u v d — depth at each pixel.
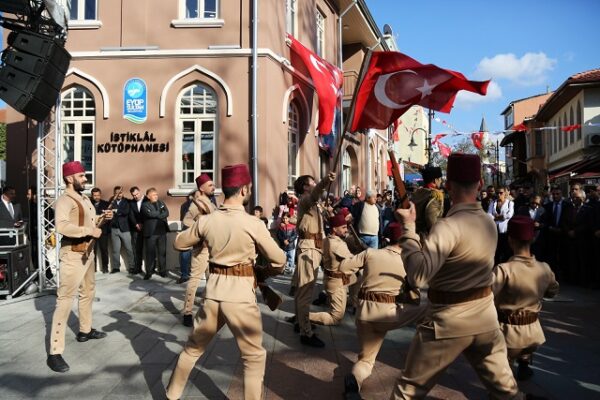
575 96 26.28
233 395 4.23
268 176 11.26
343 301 5.98
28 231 10.20
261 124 11.22
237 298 3.56
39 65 7.83
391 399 2.98
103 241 10.77
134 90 11.37
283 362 5.10
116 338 5.93
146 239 10.16
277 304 4.04
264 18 11.38
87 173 11.60
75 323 6.68
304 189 6.05
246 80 11.32
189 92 11.57
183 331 6.25
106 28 11.49
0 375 4.74
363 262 4.36
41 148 8.77
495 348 2.85
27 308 7.57
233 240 3.63
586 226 9.46
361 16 18.20
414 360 2.91
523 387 4.50
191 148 11.48
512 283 4.11
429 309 2.92
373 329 4.21
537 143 37.25
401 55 6.76
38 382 4.56
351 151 19.00
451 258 2.79
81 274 5.12
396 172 3.01
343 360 5.16
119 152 11.33
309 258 5.72
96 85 11.41
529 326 4.16
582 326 6.59
